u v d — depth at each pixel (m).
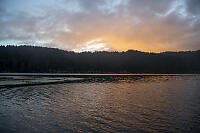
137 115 14.20
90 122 12.10
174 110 16.11
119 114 14.41
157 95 25.78
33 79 57.44
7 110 15.15
